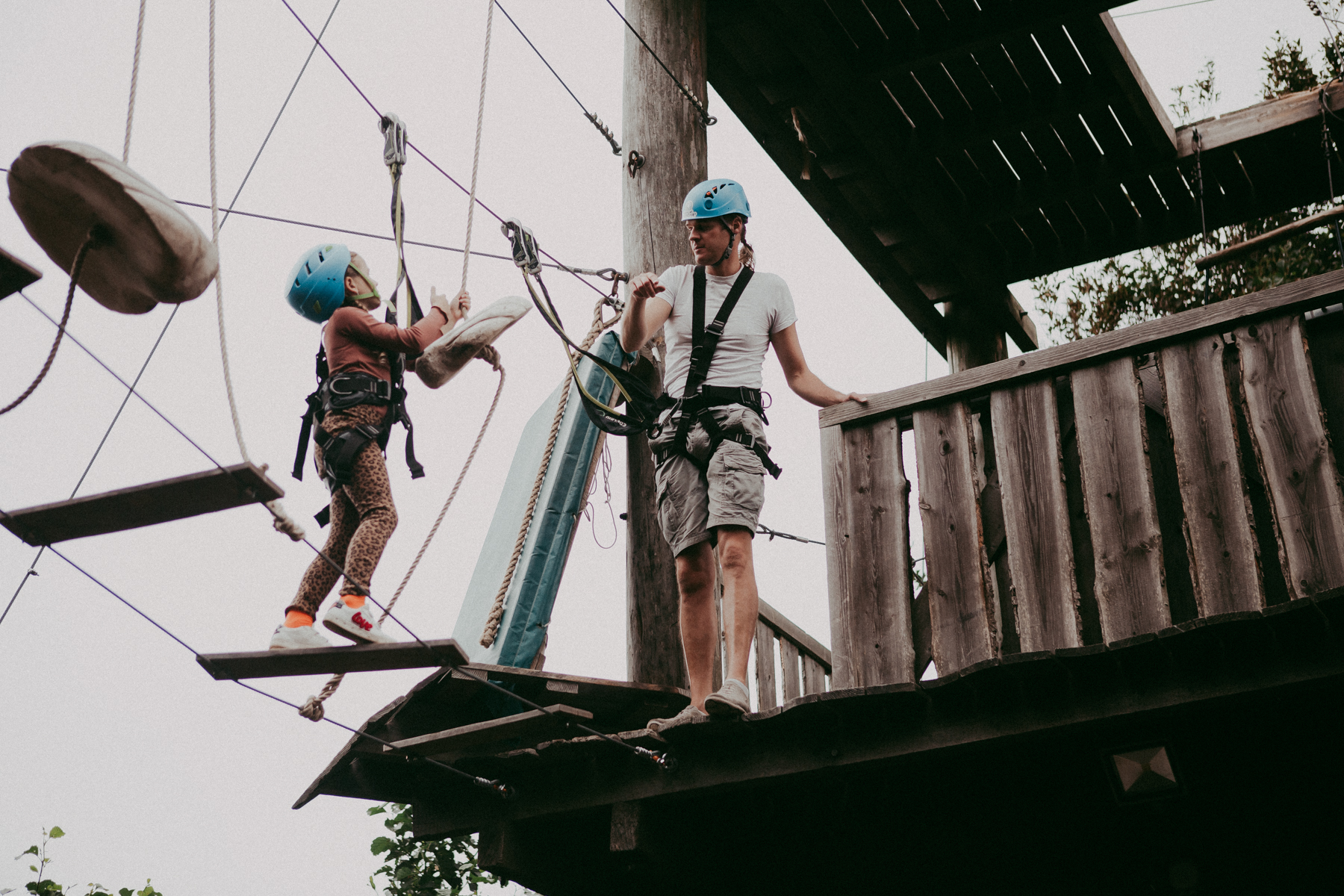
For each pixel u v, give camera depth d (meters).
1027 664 4.07
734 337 5.02
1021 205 9.55
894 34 8.43
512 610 5.80
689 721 4.57
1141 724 4.21
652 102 6.89
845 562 5.12
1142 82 8.63
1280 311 4.65
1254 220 9.63
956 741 4.32
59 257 3.30
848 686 4.91
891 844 5.12
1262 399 4.59
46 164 3.04
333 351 4.21
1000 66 8.73
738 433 4.87
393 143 4.50
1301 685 3.90
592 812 4.96
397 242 4.48
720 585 6.62
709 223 5.14
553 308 5.19
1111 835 4.78
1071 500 5.43
